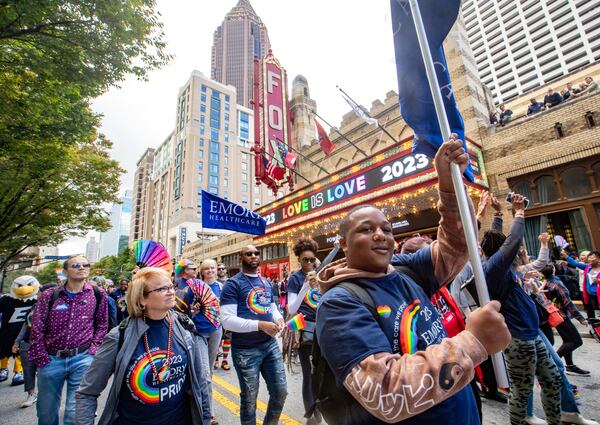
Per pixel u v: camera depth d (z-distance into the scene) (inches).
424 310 52.2
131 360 74.2
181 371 79.7
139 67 281.3
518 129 367.9
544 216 350.3
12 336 220.7
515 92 2760.8
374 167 395.2
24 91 253.1
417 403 31.3
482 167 382.9
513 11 2829.7
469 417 44.4
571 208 327.3
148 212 3459.6
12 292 225.3
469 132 413.4
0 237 518.6
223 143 2933.1
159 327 80.6
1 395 198.1
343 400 45.2
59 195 505.7
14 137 300.8
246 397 109.6
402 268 64.1
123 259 2201.0
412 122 84.8
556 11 2571.4
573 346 168.1
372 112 600.1
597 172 315.9
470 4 3157.0
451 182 55.9
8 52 225.8
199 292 164.9
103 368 73.5
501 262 100.9
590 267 243.3
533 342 101.3
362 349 37.5
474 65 469.4
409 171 350.6
